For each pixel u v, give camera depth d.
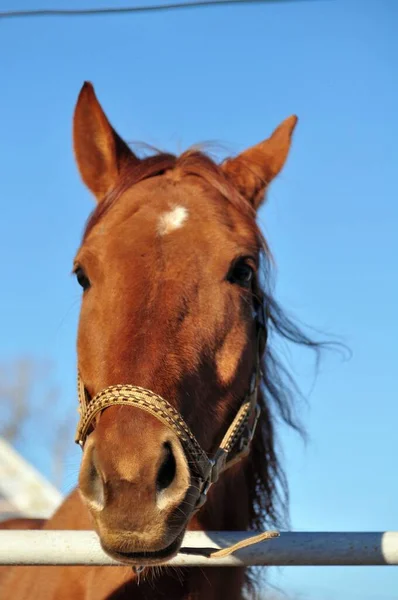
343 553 2.57
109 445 2.24
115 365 2.44
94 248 2.71
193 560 2.55
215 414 2.67
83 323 2.65
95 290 2.64
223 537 2.61
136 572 2.53
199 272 2.64
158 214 2.77
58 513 3.12
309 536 2.60
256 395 2.92
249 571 3.30
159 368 2.45
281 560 2.57
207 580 2.82
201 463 2.46
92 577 2.81
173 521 2.26
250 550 2.58
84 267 2.71
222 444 2.70
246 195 3.22
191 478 2.38
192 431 2.55
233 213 2.92
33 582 3.03
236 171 3.28
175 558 2.56
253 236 2.91
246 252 2.75
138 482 2.20
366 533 2.61
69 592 2.86
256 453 3.21
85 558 2.47
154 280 2.59
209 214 2.80
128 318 2.52
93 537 2.49
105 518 2.18
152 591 2.76
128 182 2.97
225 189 2.96
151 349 2.47
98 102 3.23
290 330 3.22
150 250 2.64
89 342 2.61
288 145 3.29
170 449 2.33
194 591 2.79
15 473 7.79
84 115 3.23
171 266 2.62
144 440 2.26
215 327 2.62
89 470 2.27
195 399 2.55
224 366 2.66
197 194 2.89
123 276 2.59
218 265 2.68
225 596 2.91
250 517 3.21
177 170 3.04
